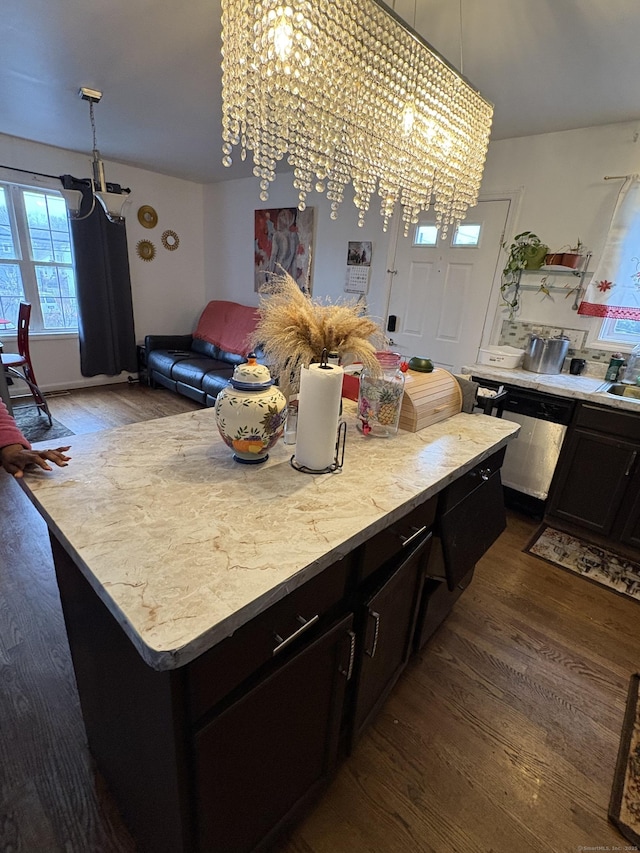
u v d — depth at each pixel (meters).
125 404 4.32
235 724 0.78
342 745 1.24
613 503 2.41
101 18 1.83
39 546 2.19
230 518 0.92
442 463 1.29
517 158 2.89
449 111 1.63
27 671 1.52
